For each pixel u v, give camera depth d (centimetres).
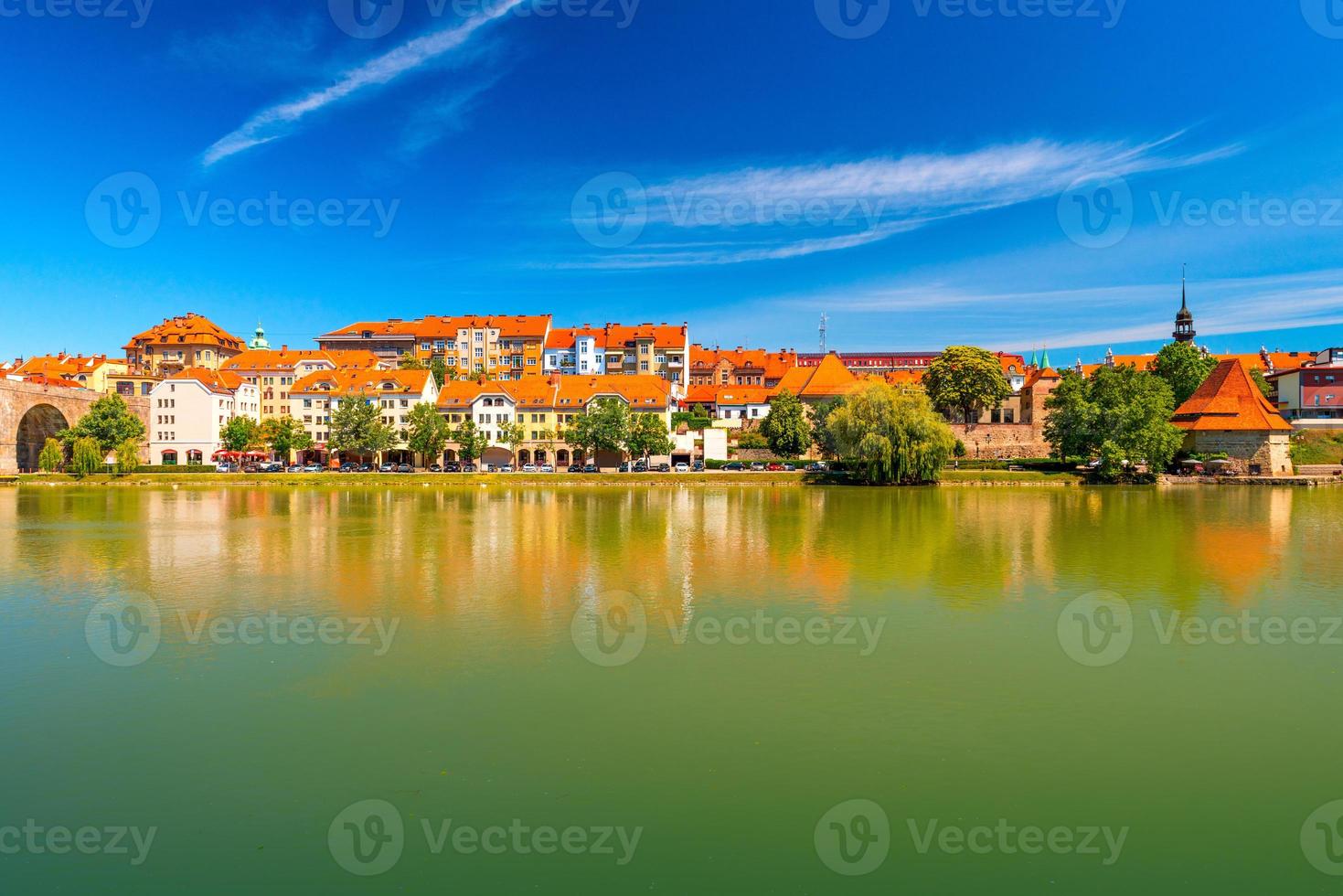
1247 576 3781
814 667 2373
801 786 1633
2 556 4503
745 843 1430
